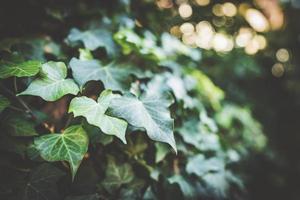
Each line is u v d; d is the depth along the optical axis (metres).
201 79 0.58
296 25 1.18
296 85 1.22
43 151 0.31
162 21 0.66
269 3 1.06
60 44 0.49
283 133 1.21
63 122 0.42
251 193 0.92
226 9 0.90
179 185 0.44
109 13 0.55
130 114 0.31
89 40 0.46
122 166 0.42
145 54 0.46
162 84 0.47
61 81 0.34
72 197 0.35
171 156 0.46
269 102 1.20
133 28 0.55
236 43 0.99
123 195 0.41
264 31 1.09
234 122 0.76
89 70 0.39
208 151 0.53
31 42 0.46
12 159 0.37
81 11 0.53
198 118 0.52
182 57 0.63
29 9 0.51
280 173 1.02
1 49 0.40
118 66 0.43
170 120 0.33
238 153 0.71
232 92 1.00
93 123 0.30
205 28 0.85
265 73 1.20
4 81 0.38
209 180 0.49
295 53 1.23
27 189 0.33
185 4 0.78
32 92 0.32
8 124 0.35
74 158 0.31
